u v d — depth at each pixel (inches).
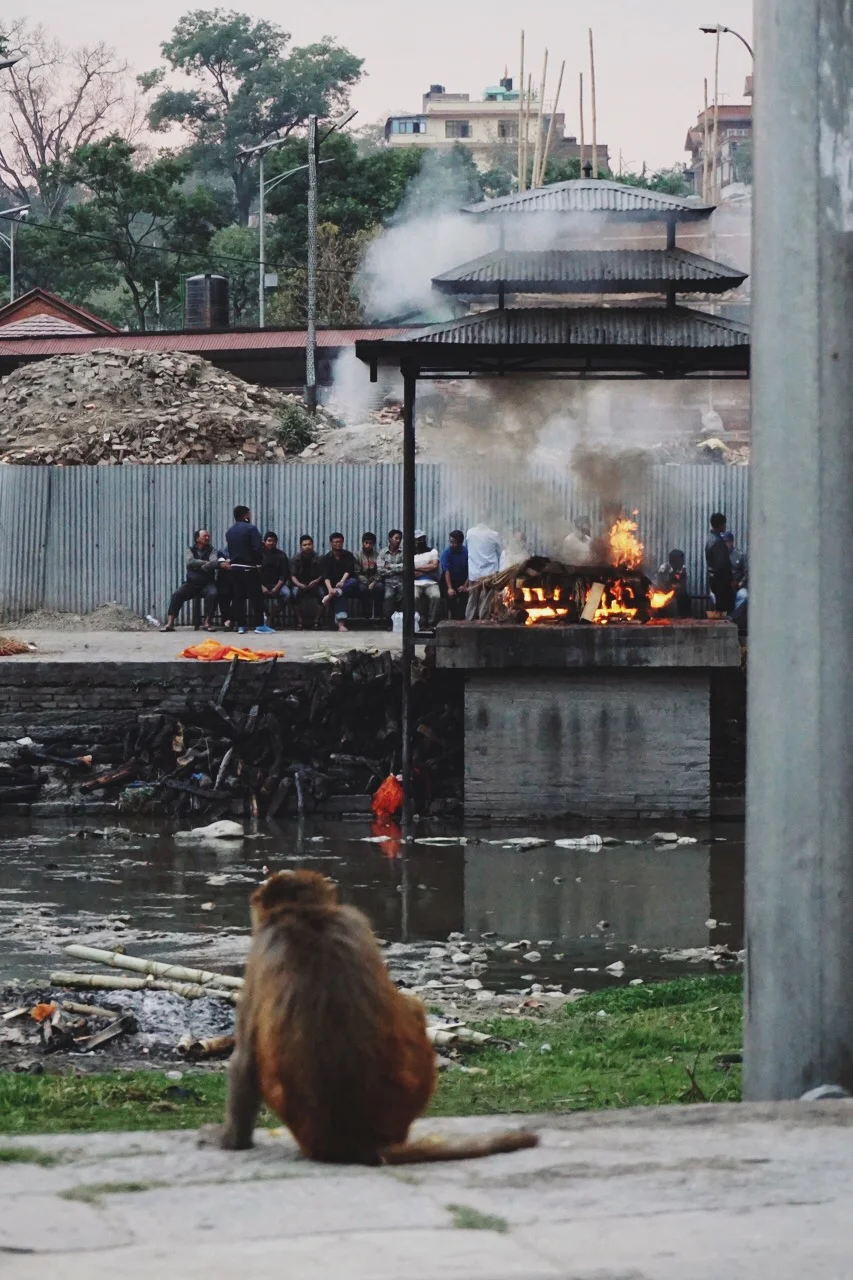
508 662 948.0
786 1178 182.7
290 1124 198.1
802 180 283.6
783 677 286.4
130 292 3299.7
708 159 2091.5
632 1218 165.3
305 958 199.5
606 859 857.5
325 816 984.9
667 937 680.4
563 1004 555.2
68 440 1594.5
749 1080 291.3
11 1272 146.1
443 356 909.8
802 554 284.7
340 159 3147.1
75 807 979.9
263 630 1230.9
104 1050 461.7
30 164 4077.3
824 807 285.0
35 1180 186.2
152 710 1018.1
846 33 284.0
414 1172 188.1
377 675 1008.2
